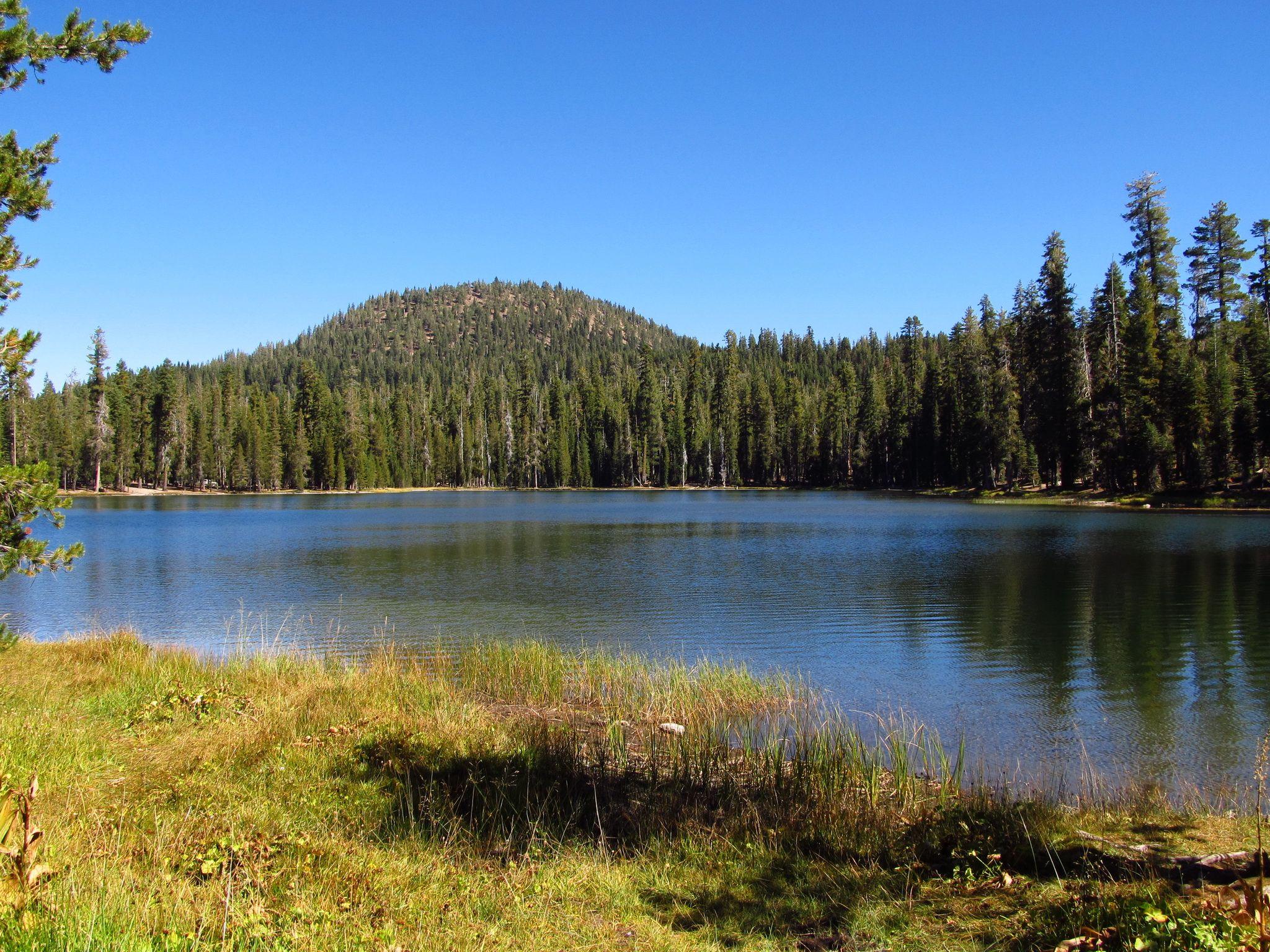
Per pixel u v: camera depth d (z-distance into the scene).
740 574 27.00
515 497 92.94
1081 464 60.78
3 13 7.98
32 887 3.81
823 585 24.23
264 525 50.59
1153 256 58.91
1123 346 56.16
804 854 5.96
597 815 6.39
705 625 18.77
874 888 5.25
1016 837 6.13
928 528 42.38
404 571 28.58
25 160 8.73
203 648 16.38
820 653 15.71
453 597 23.12
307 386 108.25
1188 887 4.81
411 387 152.88
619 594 23.30
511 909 4.72
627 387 130.00
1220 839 6.21
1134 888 4.95
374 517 58.53
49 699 9.08
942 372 85.19
